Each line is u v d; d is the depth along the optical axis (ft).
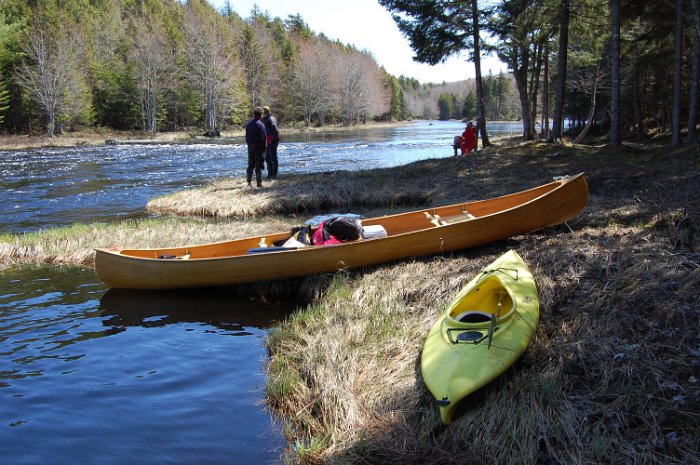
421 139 162.81
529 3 65.16
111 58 215.72
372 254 26.30
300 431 15.53
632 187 37.32
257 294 26.78
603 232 26.21
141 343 21.42
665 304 16.87
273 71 262.67
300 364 18.75
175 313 24.62
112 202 51.85
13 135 161.07
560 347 16.47
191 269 26.11
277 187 49.60
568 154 56.49
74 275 29.76
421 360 16.44
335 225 28.17
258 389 17.94
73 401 17.07
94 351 20.67
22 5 196.75
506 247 27.50
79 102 171.42
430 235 26.68
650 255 20.94
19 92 166.40
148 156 102.94
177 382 18.35
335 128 271.08
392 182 49.90
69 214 46.29
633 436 12.76
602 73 105.19
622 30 87.30
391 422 14.92
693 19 51.19
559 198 27.48
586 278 20.49
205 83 203.31
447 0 68.23
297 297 26.32
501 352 15.60
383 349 18.70
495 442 13.42
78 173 75.15
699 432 12.36
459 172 52.13
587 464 12.25
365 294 23.07
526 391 14.76
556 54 103.14
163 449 14.65
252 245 29.25
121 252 27.58
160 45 207.10
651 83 106.01
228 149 121.39
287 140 158.40
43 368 19.27
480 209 31.71
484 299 19.81
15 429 15.47
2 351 20.59
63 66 163.53
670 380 13.99
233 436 15.33
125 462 14.10
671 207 28.53
